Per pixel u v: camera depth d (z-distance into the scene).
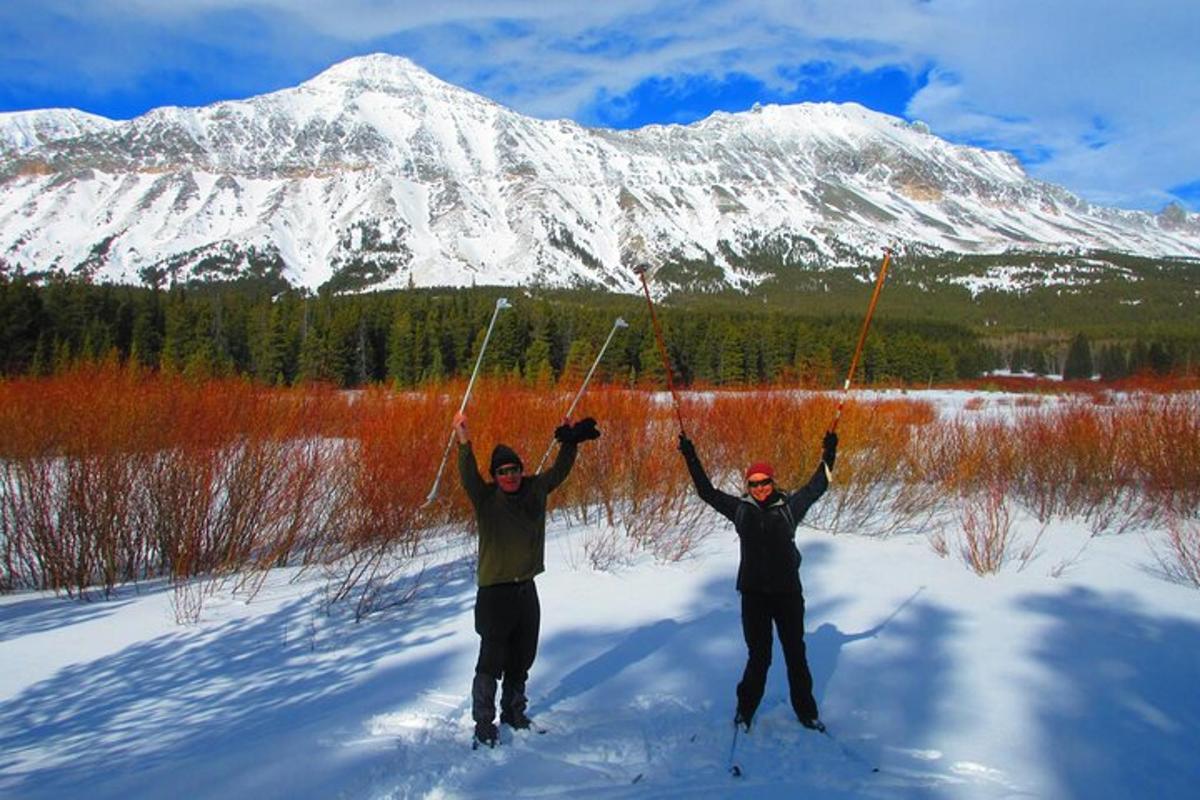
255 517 9.55
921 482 12.59
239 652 6.33
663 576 8.16
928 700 5.05
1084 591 7.56
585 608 7.10
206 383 10.71
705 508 11.09
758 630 4.77
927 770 4.17
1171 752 4.39
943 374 76.56
